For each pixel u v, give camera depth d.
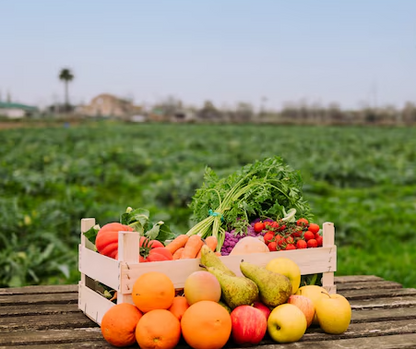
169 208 10.25
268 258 3.11
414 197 13.18
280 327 2.70
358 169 16.36
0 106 70.06
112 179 13.17
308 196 11.38
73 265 6.30
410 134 41.88
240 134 38.00
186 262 2.85
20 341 2.67
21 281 5.54
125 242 2.72
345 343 2.69
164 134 35.88
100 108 78.88
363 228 8.69
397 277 6.14
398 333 2.90
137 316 2.63
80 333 2.83
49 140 26.84
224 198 3.58
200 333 2.52
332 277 3.33
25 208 9.20
